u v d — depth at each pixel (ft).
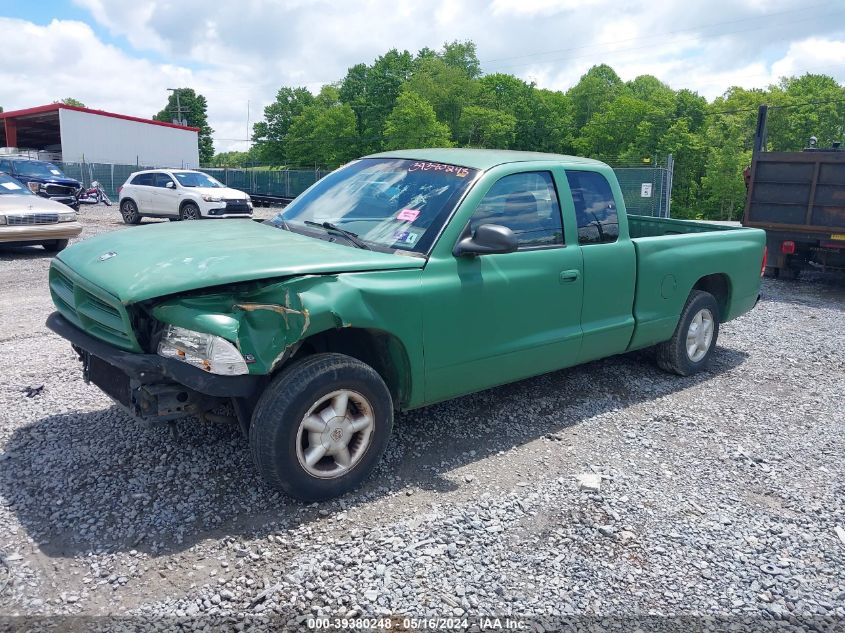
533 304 14.16
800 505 12.20
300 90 292.61
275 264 10.75
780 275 37.40
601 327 15.94
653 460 13.82
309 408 10.84
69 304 12.37
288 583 9.36
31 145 193.16
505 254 13.67
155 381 10.85
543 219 14.66
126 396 11.17
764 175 34.53
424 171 14.26
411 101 222.28
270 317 10.32
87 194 94.38
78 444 13.32
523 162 14.55
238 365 10.14
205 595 9.07
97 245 12.84
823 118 282.97
